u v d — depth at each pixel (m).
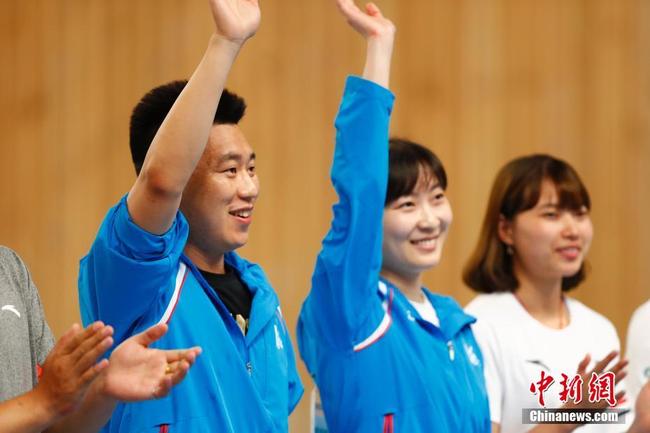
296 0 13.08
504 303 8.12
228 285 5.73
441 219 7.04
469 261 8.50
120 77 12.70
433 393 6.58
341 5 6.61
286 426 5.59
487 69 13.63
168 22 12.79
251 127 12.86
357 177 6.33
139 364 4.21
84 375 4.03
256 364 5.51
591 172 13.84
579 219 8.16
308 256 12.91
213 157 5.48
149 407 5.11
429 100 13.48
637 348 8.52
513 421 7.74
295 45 13.05
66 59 12.62
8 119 12.52
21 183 12.51
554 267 8.05
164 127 4.85
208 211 5.47
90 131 12.62
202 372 5.23
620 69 13.95
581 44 13.88
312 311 6.64
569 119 13.81
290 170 12.94
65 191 12.54
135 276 4.93
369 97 6.35
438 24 13.55
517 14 13.73
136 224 4.86
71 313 12.44
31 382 4.79
